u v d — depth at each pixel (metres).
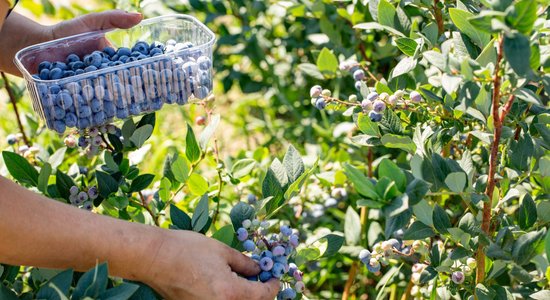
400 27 1.65
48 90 1.49
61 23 1.81
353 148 2.40
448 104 1.55
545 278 1.42
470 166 1.47
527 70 1.08
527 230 1.49
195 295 1.31
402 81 1.79
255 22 3.12
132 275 1.30
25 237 1.18
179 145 3.01
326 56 2.11
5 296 1.29
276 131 3.07
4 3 1.22
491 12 1.07
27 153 1.96
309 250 1.59
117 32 1.83
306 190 2.22
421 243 1.59
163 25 1.84
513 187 1.58
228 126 3.48
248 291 1.35
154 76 1.57
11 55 1.82
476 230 1.43
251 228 1.50
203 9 2.95
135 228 1.27
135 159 2.05
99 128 1.64
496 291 1.50
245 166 1.91
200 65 1.63
